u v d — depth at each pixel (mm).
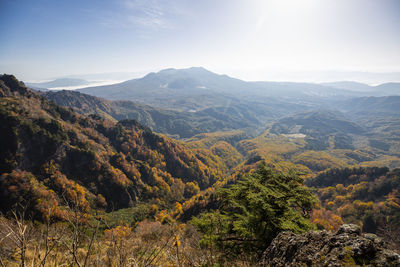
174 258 3262
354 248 4133
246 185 9742
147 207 87188
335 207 87938
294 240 5777
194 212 57469
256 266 6234
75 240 2387
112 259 2629
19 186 65938
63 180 82938
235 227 8250
